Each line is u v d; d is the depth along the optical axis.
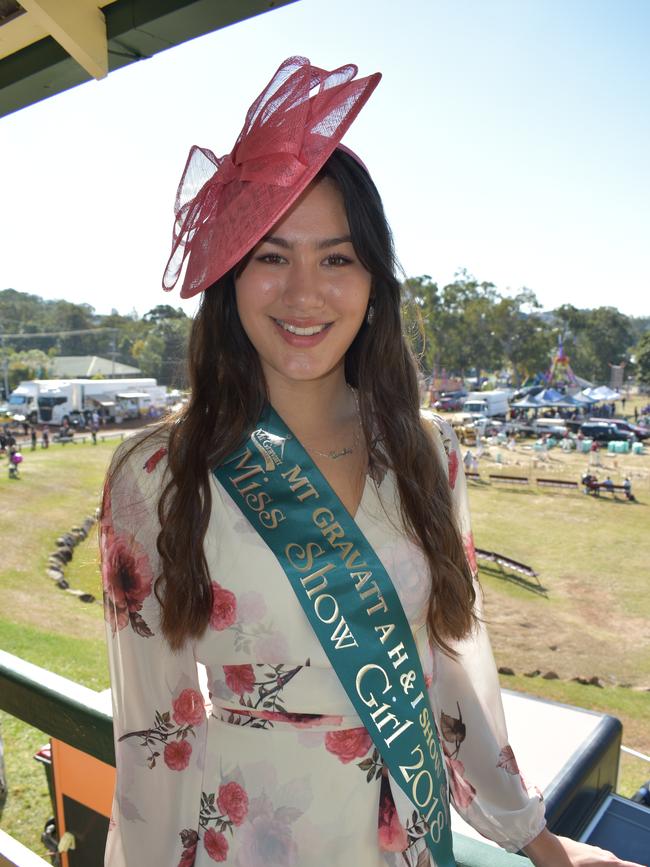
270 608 0.95
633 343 56.62
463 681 1.09
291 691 0.94
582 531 14.06
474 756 1.07
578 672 6.39
